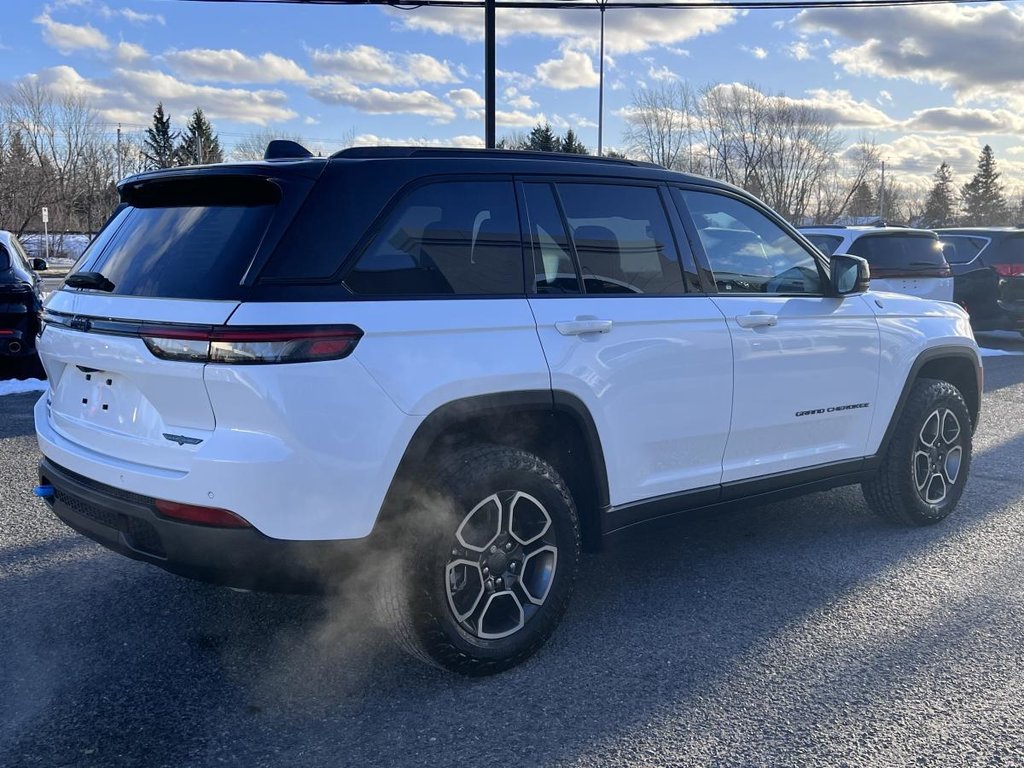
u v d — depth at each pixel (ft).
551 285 11.16
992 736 9.30
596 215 11.85
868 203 257.55
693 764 8.81
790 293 14.03
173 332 9.03
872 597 13.01
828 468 14.64
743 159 146.41
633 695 10.19
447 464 10.15
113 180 185.47
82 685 10.38
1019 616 12.30
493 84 51.83
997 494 18.45
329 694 10.22
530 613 10.87
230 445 8.90
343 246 9.49
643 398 11.80
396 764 8.84
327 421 9.05
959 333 16.69
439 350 9.84
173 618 12.22
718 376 12.64
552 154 11.83
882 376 15.11
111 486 9.86
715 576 13.91
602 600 12.98
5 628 11.84
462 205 10.59
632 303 11.80
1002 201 353.51
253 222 9.53
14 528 15.61
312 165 9.81
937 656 11.11
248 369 8.75
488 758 8.95
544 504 10.82
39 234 158.20
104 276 10.53
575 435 11.33
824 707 9.89
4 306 28.86
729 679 10.56
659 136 140.15
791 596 13.07
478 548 10.36
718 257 13.19
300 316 8.96
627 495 11.93
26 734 9.33
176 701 10.05
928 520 16.22
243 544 8.96
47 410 12.07
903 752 9.00
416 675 10.69
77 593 13.01
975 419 17.72
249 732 9.41
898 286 33.60
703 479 12.84
